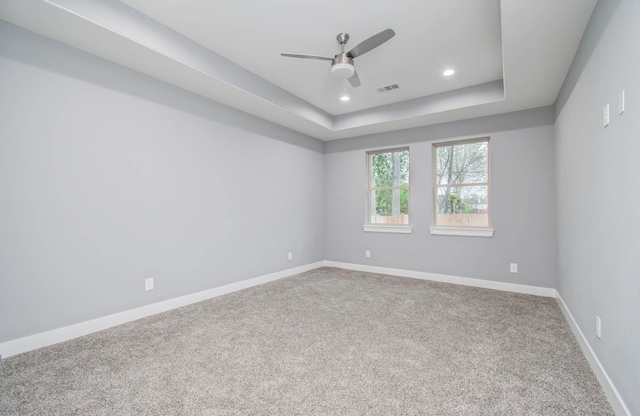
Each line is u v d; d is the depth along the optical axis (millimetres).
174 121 3061
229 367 1911
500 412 1484
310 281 4238
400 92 3793
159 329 2514
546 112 3559
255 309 3031
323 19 2369
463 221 4207
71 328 2324
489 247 3914
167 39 2471
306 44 2746
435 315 2861
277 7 2221
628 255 1377
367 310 3006
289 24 2438
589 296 2004
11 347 2041
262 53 2906
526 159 3680
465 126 4094
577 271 2350
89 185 2438
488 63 3045
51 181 2232
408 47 2752
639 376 1254
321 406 1530
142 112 2791
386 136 4785
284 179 4539
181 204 3131
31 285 2135
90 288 2441
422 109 3928
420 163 4461
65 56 2297
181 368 1896
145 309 2809
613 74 1550
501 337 2361
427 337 2363
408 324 2633
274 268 4344
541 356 2055
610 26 1583
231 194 3693
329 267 5309
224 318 2779
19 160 2084
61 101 2281
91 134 2445
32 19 1983
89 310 2436
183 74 2803
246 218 3900
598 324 1802
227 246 3637
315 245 5238
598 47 1778
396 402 1562
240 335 2400
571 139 2547
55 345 2205
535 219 3623
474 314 2889
